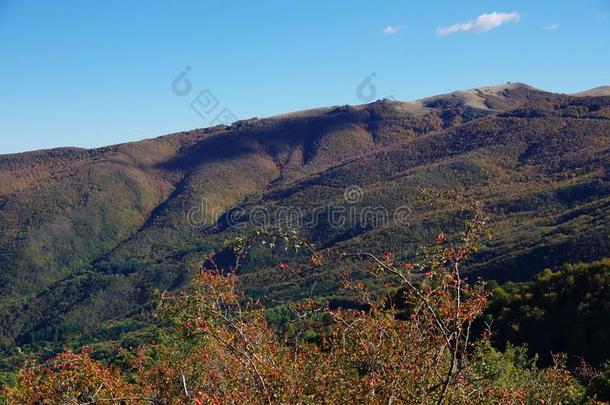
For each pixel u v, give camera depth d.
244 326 5.30
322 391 5.06
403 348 4.89
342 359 5.35
